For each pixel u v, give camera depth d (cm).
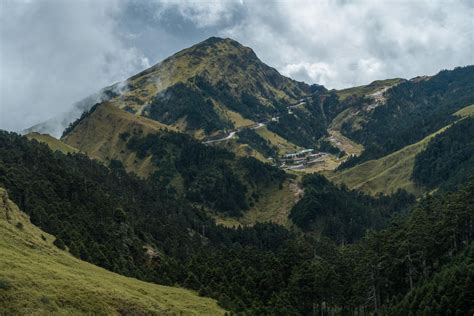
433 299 9288
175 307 9362
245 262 15550
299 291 12700
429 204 16200
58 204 15112
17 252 8206
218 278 13450
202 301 11281
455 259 10981
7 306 5806
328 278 12644
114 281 9481
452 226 12006
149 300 8525
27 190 14388
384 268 12244
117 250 14188
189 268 14025
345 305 12731
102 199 17675
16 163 17462
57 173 18250
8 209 10325
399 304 10431
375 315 11650
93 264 11219
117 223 16675
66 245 11700
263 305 12325
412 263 12119
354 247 16988
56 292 6675
